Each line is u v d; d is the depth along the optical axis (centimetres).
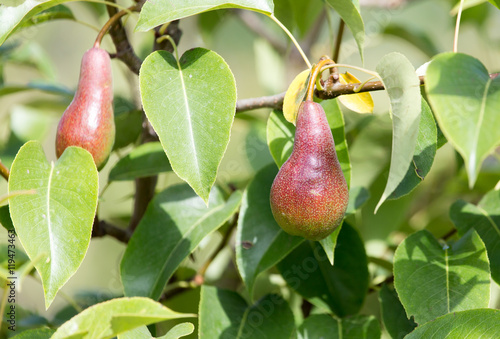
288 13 101
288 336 79
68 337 65
